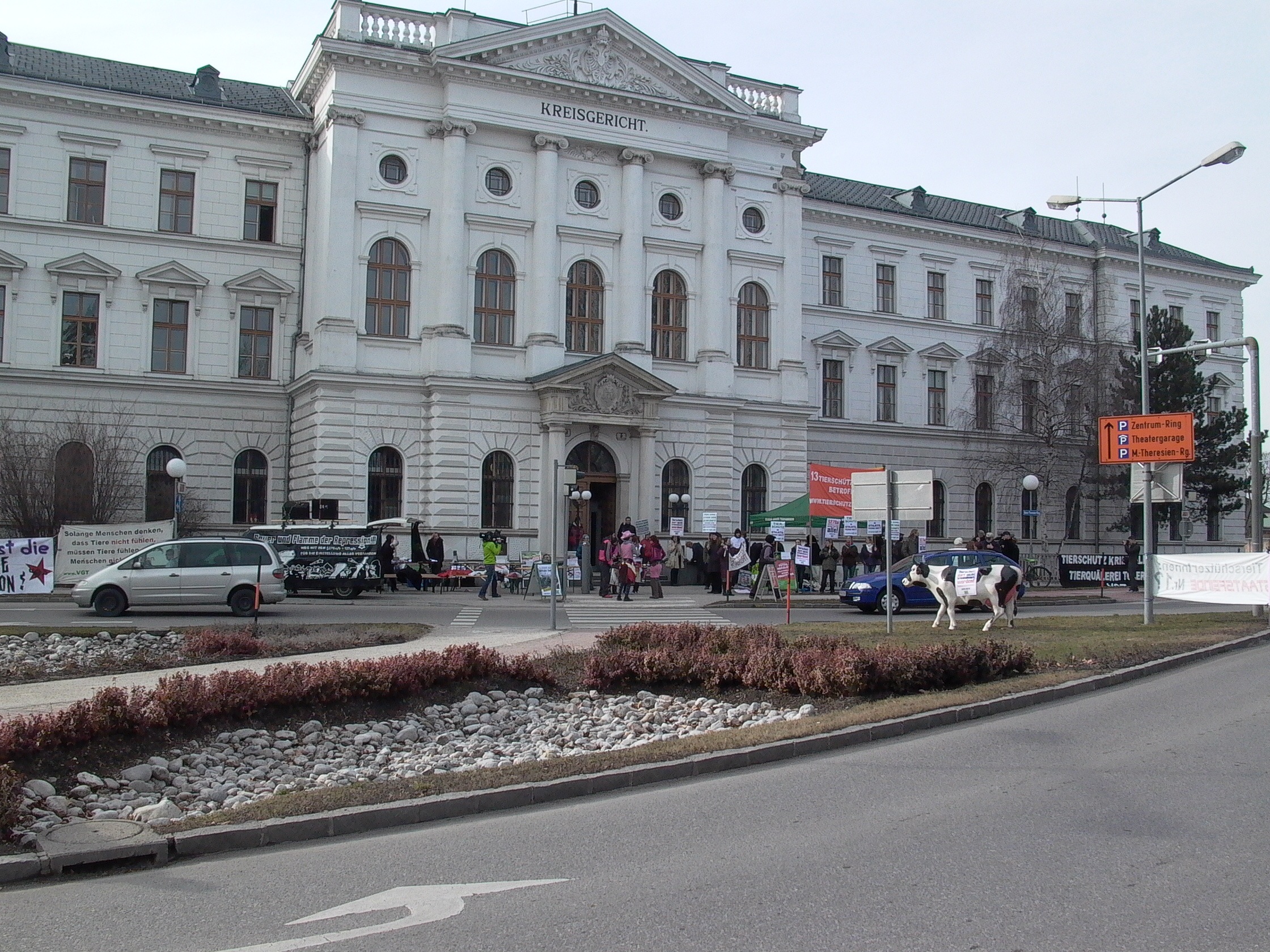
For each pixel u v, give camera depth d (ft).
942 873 26.18
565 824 32.40
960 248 197.98
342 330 137.08
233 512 145.48
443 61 139.85
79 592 88.12
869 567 142.51
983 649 59.06
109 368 140.05
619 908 24.00
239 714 47.21
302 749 46.24
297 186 149.69
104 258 140.36
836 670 54.60
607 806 34.78
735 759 40.19
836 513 137.18
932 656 56.29
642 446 149.48
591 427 147.95
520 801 35.24
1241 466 202.08
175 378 142.20
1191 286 225.56
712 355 156.35
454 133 142.20
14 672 57.72
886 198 201.87
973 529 195.42
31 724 39.55
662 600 120.78
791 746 41.98
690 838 30.22
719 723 51.13
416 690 53.78
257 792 39.68
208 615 91.04
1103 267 211.20
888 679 54.80
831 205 183.01
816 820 31.78
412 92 142.20
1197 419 197.57
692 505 154.30
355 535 114.52
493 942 22.02
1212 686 57.21
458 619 93.09
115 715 42.09
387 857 29.14
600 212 152.05
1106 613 105.60
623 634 66.90
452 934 22.50
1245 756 39.63
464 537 140.05
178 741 43.91
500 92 144.97
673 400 152.66
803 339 180.86
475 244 144.46
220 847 30.32
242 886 26.63
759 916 23.27
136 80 150.20
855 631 80.38
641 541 136.87
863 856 27.76
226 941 22.50
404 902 24.86
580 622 93.04
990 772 37.73
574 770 37.52
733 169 160.04
